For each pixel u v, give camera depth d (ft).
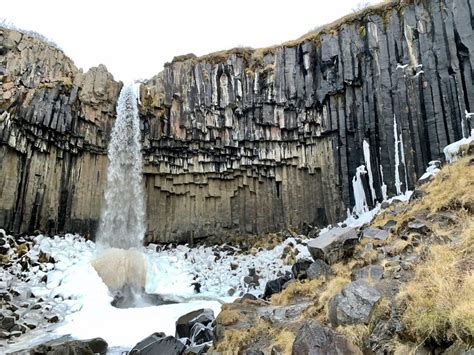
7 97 59.77
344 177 66.54
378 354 17.44
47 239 62.75
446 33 57.26
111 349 34.91
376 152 62.49
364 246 34.68
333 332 18.65
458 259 21.35
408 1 63.31
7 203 59.00
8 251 55.26
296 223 71.87
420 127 57.21
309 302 30.25
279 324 26.86
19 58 63.36
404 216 36.86
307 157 72.84
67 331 40.04
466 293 16.43
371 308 20.35
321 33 73.82
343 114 68.59
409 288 19.15
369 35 65.82
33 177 63.77
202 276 64.54
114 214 72.95
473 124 51.93
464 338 14.64
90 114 72.43
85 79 72.74
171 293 58.59
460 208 30.99
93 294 51.72
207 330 31.68
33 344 36.14
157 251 72.13
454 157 49.42
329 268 34.78
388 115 61.26
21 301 45.98
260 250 69.82
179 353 28.78
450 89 55.31
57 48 71.05
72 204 69.62
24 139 62.13
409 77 59.67
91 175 72.84
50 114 65.21
